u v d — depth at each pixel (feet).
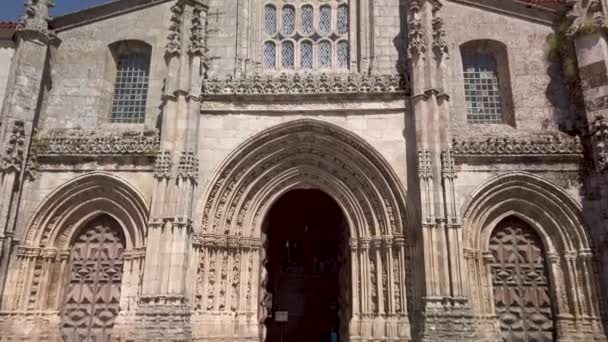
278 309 80.79
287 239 84.43
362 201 69.15
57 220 69.21
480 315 62.64
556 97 71.77
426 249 59.77
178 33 70.69
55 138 70.59
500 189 66.33
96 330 66.64
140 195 67.51
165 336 57.57
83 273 69.05
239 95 69.62
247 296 66.85
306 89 69.56
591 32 67.21
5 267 64.13
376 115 68.69
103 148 69.56
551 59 73.46
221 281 66.39
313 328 80.18
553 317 64.34
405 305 62.39
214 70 73.36
